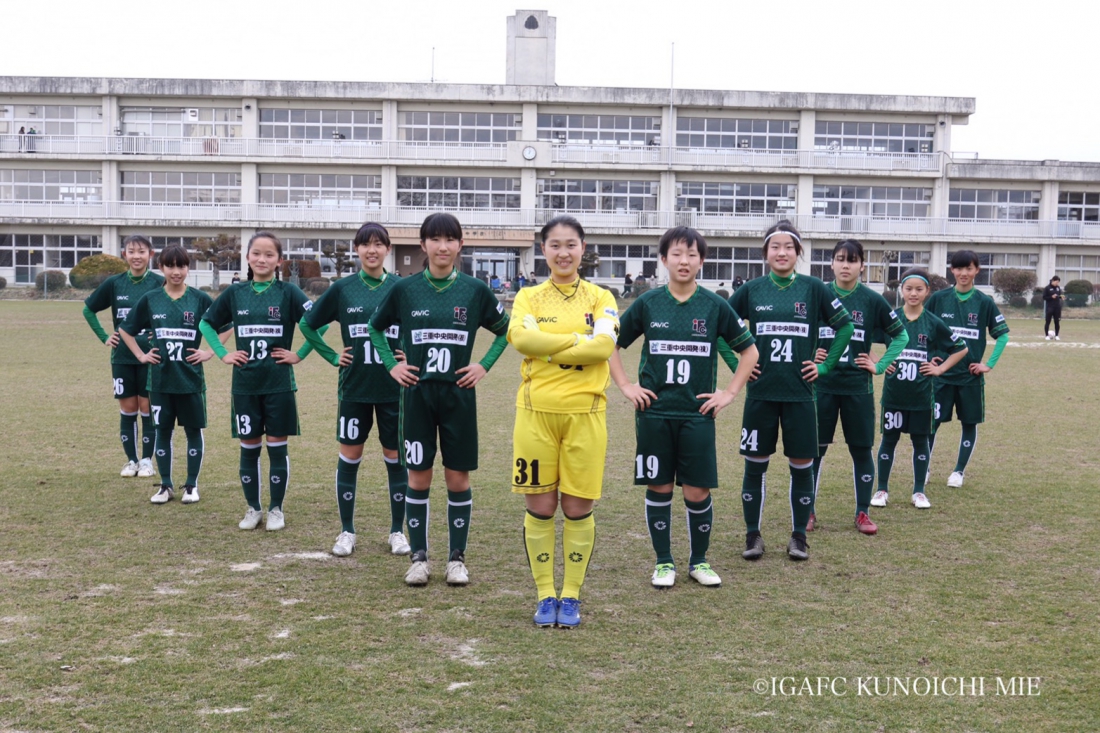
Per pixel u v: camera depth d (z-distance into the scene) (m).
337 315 6.16
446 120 48.25
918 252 49.16
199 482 8.05
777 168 47.97
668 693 3.90
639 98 47.53
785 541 6.48
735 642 4.49
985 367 8.07
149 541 6.21
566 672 4.11
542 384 4.78
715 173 48.59
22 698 3.79
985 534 6.63
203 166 47.84
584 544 4.83
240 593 5.17
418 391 5.33
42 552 5.89
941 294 8.41
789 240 5.96
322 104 47.84
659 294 5.39
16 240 48.09
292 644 4.40
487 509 7.19
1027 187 49.16
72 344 20.95
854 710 3.78
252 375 6.50
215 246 43.59
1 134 47.12
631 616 4.87
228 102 47.66
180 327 7.23
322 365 18.06
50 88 46.56
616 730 3.57
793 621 4.80
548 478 4.79
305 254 48.22
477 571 5.66
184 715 3.65
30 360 17.58
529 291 4.97
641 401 5.23
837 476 8.75
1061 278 49.72
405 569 5.72
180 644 4.38
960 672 4.16
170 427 7.35
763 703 3.82
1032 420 12.06
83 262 43.72
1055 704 3.85
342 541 6.04
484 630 4.63
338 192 48.25
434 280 5.36
